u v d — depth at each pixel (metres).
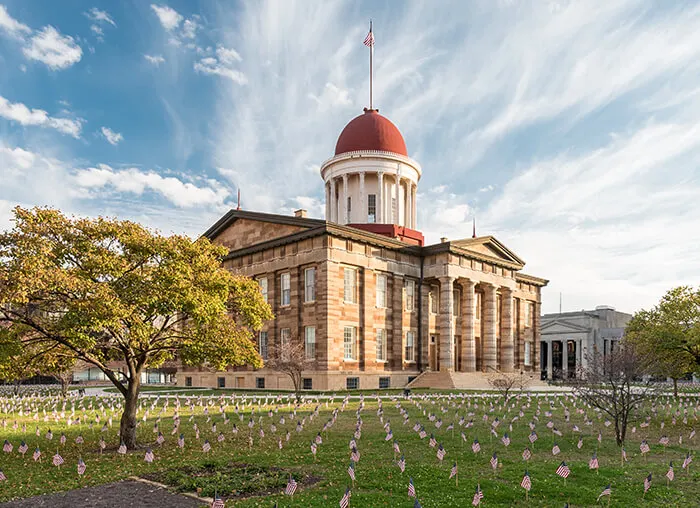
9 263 17.19
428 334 59.38
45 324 18.61
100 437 23.22
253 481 14.89
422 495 13.54
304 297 52.81
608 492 12.94
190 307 19.47
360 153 67.44
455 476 15.38
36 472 16.55
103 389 62.62
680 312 35.91
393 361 55.56
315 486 14.52
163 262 19.92
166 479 15.24
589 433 24.00
